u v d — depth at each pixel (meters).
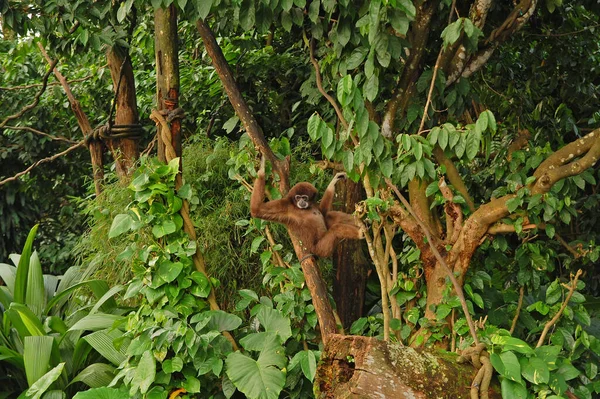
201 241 7.14
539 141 8.54
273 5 5.32
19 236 14.73
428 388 4.42
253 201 6.03
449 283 5.62
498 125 8.41
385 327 5.59
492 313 6.20
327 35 6.38
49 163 14.81
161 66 6.20
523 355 4.66
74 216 15.02
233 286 7.12
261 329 6.75
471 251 5.62
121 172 8.52
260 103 9.95
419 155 5.15
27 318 6.79
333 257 7.98
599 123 9.42
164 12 6.17
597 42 9.55
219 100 10.05
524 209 5.52
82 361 6.85
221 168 7.59
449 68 5.95
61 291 8.15
